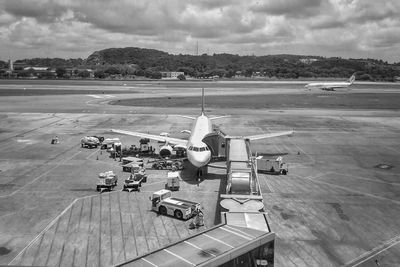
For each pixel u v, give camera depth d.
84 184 50.06
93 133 87.19
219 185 50.41
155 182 51.50
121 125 98.38
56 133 87.06
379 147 75.75
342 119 114.31
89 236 34.75
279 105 153.50
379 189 49.62
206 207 42.22
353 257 31.59
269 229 29.05
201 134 58.56
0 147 72.31
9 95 176.38
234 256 24.92
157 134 85.75
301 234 35.84
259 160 57.62
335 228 37.28
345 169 59.34
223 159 60.34
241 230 28.69
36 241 33.66
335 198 46.06
